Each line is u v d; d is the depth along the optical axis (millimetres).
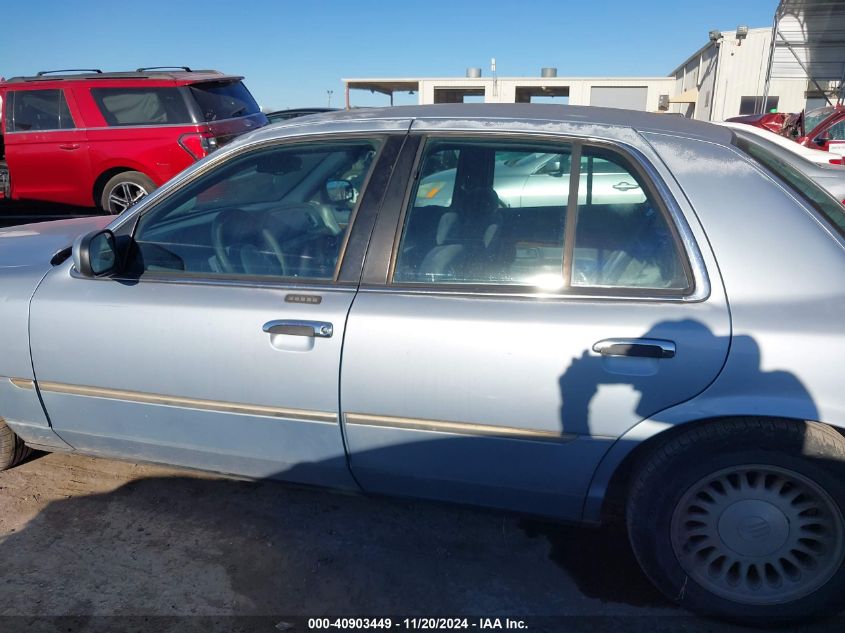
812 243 2232
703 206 2279
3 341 2871
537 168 2479
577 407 2268
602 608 2492
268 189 2758
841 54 19422
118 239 2801
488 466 2420
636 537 2365
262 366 2525
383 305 2426
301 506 3090
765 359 2141
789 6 18219
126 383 2734
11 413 3006
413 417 2416
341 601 2521
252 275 2646
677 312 2217
